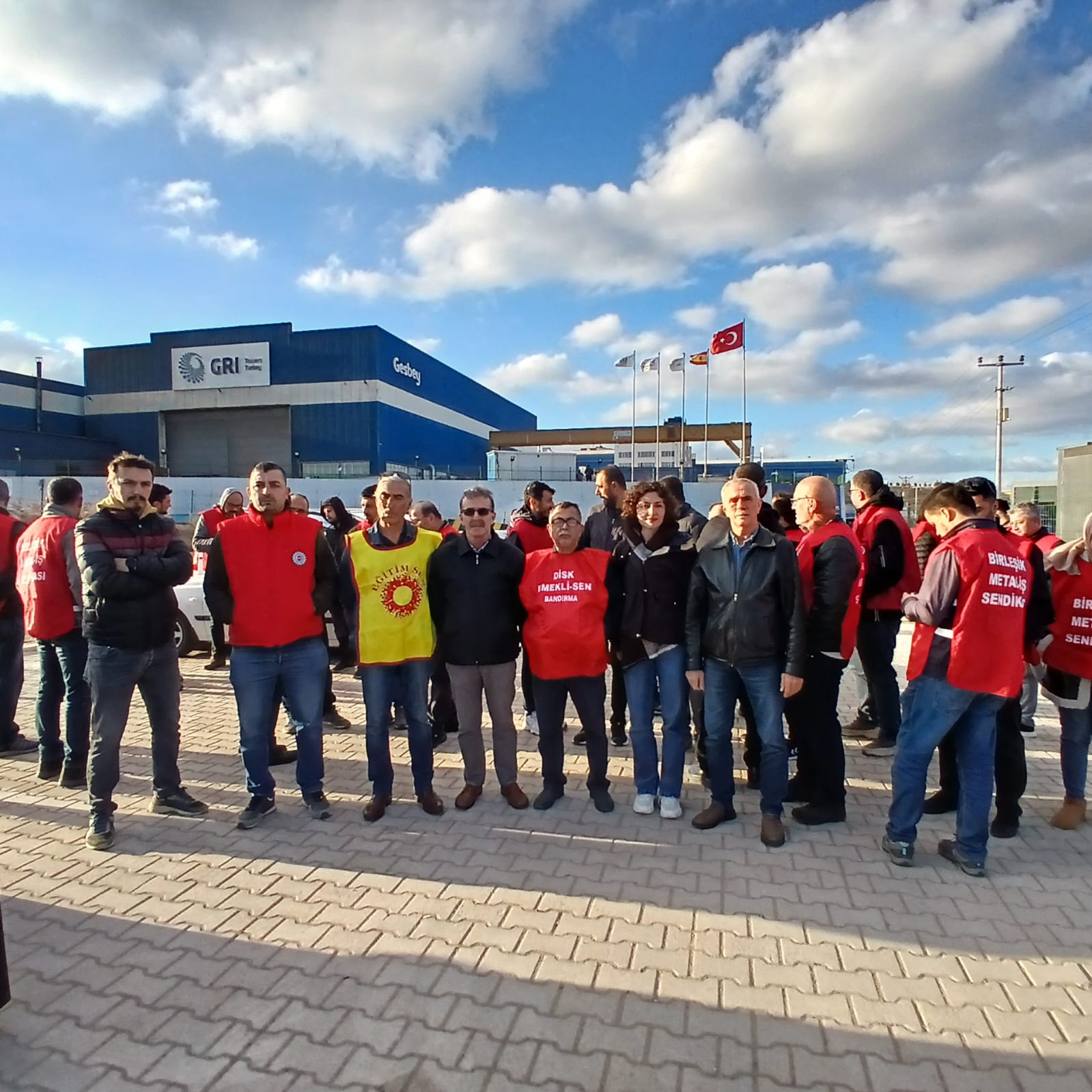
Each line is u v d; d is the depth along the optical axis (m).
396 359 41.25
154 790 4.06
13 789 4.39
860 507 5.14
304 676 3.92
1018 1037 2.23
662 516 3.86
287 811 4.06
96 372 42.25
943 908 2.98
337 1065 2.13
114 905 3.04
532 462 39.53
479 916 2.93
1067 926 2.85
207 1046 2.21
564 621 3.90
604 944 2.72
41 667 4.53
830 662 3.79
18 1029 2.29
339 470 35.72
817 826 3.81
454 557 3.99
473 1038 2.23
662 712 4.07
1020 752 3.63
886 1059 2.13
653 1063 2.12
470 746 4.09
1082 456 15.70
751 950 2.69
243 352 40.19
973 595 3.12
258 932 2.83
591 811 4.04
